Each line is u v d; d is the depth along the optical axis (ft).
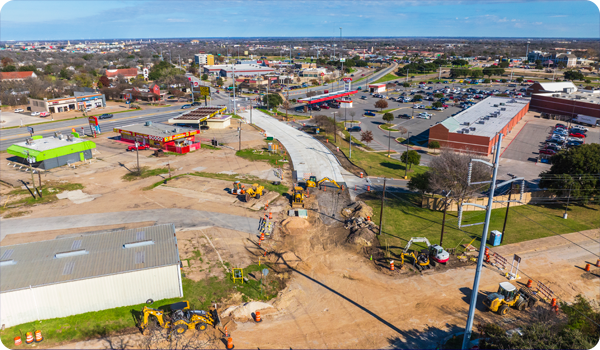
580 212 186.09
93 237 129.08
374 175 243.40
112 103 499.51
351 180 233.35
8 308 103.24
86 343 98.37
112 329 103.71
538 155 288.92
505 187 216.13
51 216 176.04
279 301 118.42
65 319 107.76
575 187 181.98
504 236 161.38
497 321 109.50
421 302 118.62
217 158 270.26
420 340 102.12
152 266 113.29
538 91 495.41
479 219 179.01
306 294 122.31
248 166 254.06
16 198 196.44
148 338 100.17
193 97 509.35
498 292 118.01
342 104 517.14
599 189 185.16
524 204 195.93
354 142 332.39
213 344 99.30
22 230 162.30
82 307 109.91
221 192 207.10
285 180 230.07
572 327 96.07
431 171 191.42
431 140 312.09
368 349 98.48
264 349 97.86
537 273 134.51
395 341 101.60
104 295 111.14
